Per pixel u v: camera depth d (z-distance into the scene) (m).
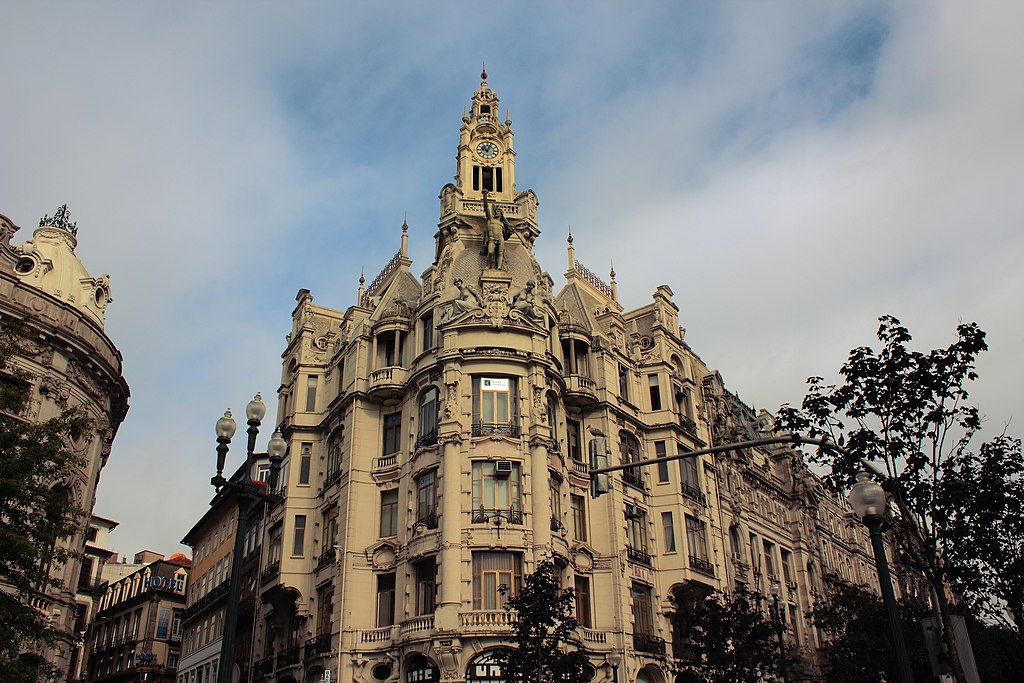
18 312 38.31
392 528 45.31
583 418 50.25
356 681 41.41
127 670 79.12
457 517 40.97
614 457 49.53
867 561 87.88
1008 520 21.23
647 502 51.94
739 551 60.66
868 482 20.09
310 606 47.53
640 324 59.66
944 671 20.31
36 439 25.05
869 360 21.88
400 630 40.91
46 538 24.66
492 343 44.91
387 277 57.22
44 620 30.31
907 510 21.61
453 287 48.47
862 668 48.59
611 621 45.19
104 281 45.84
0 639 22.59
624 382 54.38
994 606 22.25
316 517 50.00
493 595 40.22
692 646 42.34
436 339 46.88
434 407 45.22
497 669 38.47
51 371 39.25
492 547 40.66
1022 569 21.03
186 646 70.56
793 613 66.75
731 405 68.75
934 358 21.33
